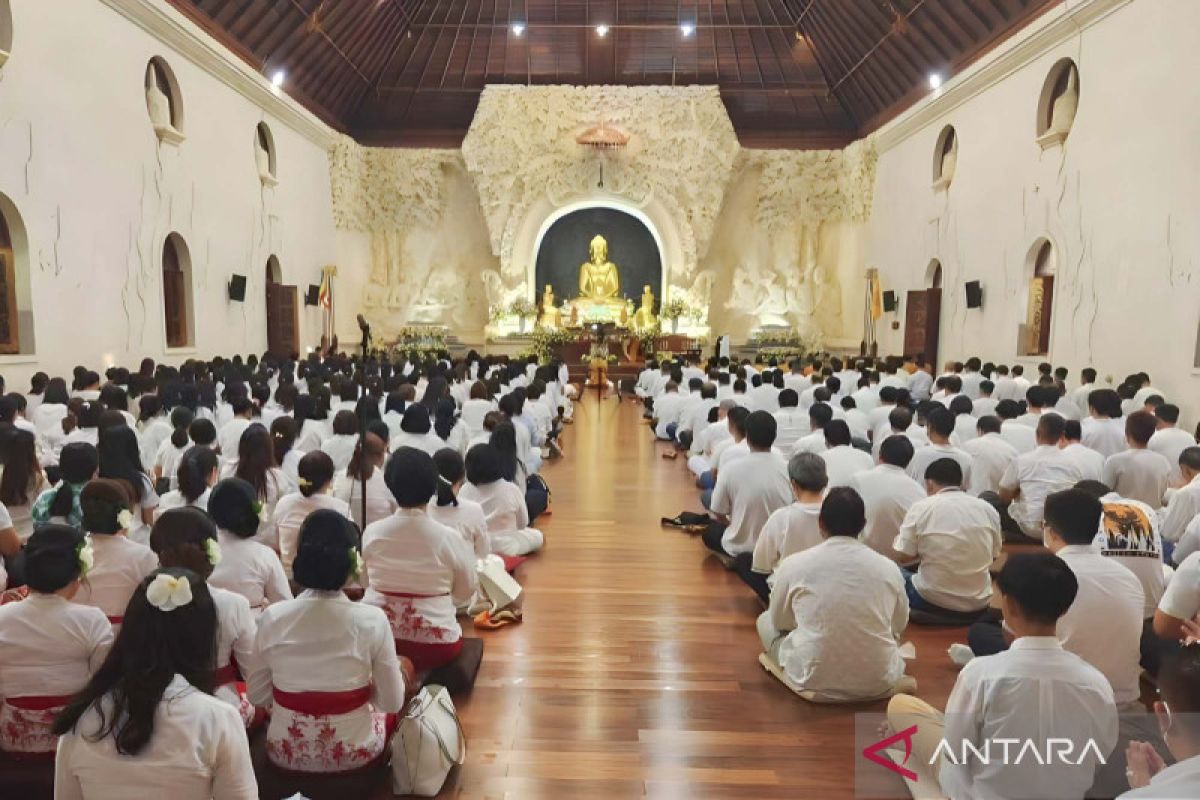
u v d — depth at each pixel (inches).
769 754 130.3
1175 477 238.5
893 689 146.9
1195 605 125.6
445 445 236.5
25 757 105.6
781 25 718.5
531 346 769.6
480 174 770.2
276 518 165.8
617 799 118.2
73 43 359.9
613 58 756.6
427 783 116.5
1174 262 340.2
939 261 585.9
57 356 353.7
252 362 471.2
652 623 185.6
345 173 739.4
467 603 187.6
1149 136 356.8
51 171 347.6
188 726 76.0
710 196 779.4
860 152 732.0
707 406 355.6
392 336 807.7
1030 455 217.0
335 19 595.8
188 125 463.8
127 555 126.2
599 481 346.6
